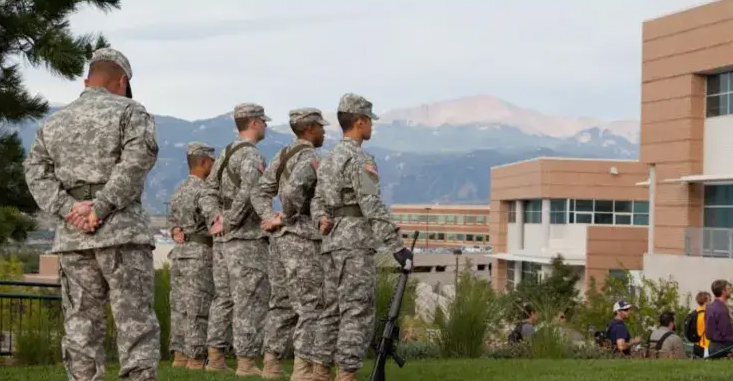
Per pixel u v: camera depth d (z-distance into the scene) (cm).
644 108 5059
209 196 1124
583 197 7800
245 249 1102
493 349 1572
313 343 983
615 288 3644
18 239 1820
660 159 4934
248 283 1102
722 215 4616
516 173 8612
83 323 699
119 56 721
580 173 7806
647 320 3369
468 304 1533
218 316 1169
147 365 689
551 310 1706
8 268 3064
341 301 920
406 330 1605
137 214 696
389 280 1478
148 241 694
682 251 4756
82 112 698
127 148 686
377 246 923
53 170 705
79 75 1931
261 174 1095
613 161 7812
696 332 1816
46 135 703
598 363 1288
